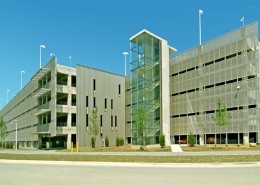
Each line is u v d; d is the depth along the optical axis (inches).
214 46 1963.6
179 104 2212.1
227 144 1815.9
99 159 967.6
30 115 2827.3
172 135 2250.2
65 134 2149.4
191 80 2123.5
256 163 775.1
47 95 2373.3
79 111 2155.5
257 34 1674.5
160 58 2085.4
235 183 466.3
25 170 720.3
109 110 2417.6
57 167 796.0
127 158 971.3
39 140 2470.5
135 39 2052.2
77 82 2171.5
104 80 2405.3
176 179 518.6
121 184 469.7
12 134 3823.8
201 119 2012.8
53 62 2142.0
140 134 1861.5
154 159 914.1
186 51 2183.8
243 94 1733.5
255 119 1652.3
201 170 665.6
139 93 1968.5
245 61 1738.4
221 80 1889.8
